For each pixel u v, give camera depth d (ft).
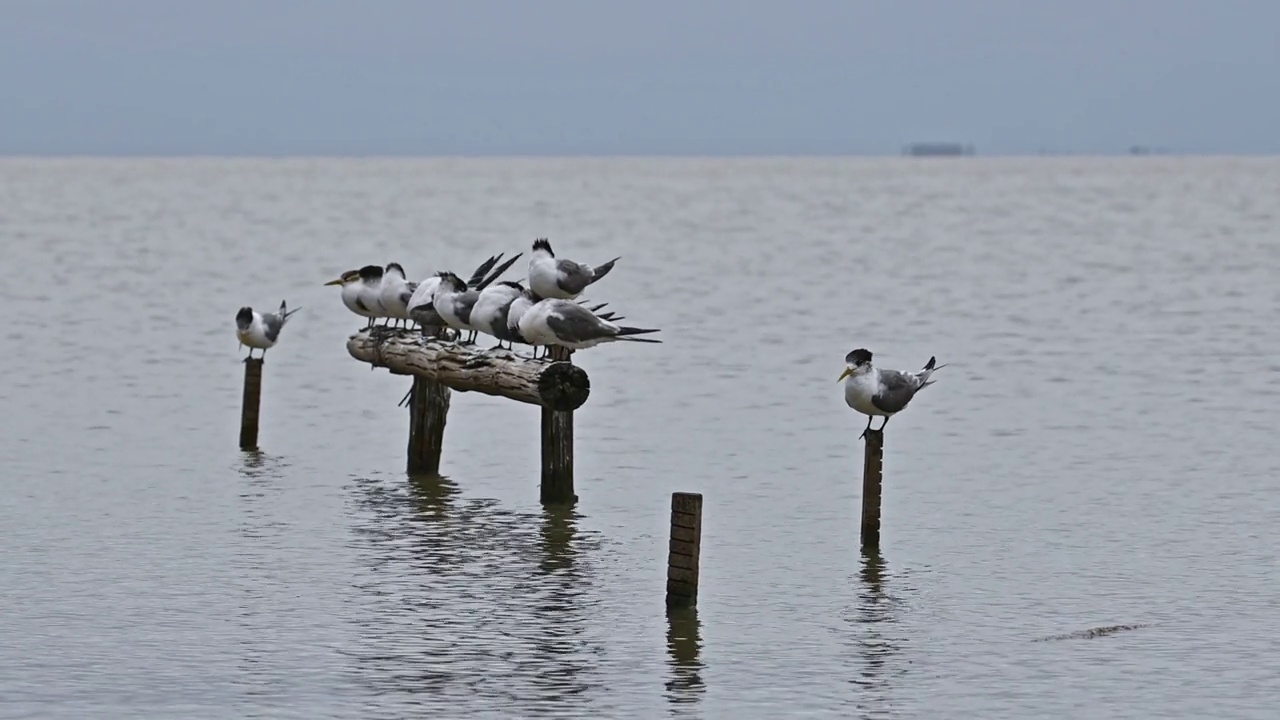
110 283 162.30
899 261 197.26
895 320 134.62
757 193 440.45
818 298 153.38
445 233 260.21
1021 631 50.83
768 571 57.62
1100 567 58.13
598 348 114.73
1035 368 106.22
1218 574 57.16
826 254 209.67
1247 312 138.00
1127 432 83.71
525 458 76.59
